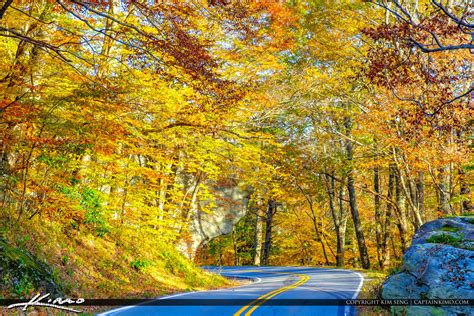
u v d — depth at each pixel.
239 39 18.14
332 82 24.30
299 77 24.17
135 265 18.69
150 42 11.70
